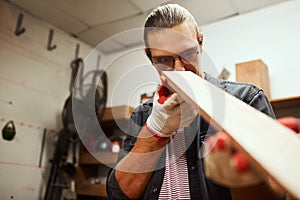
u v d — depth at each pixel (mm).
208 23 1898
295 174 202
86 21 1950
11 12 1789
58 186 1772
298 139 234
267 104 660
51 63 2002
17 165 1688
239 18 1794
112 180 695
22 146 1735
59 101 2027
